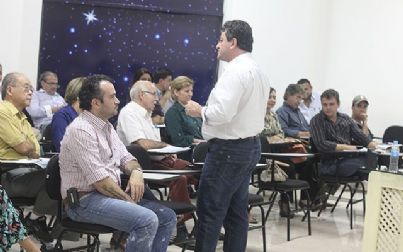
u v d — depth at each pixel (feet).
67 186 10.50
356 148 17.87
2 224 7.89
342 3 27.17
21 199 12.03
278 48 25.73
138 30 24.30
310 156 17.15
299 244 15.75
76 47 23.56
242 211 11.87
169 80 22.00
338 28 27.22
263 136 16.55
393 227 11.39
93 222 10.39
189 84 17.13
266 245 15.42
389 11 26.53
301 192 18.93
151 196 12.28
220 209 11.25
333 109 18.34
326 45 27.07
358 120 22.18
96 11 23.68
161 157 14.82
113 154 10.91
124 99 24.31
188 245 13.74
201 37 25.07
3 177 12.00
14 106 12.67
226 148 11.01
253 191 20.58
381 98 26.78
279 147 17.44
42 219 12.96
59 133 13.61
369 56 26.91
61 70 23.43
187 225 16.48
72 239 13.05
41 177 11.86
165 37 24.66
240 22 11.23
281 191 16.39
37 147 13.23
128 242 10.11
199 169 13.33
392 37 26.53
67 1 23.20
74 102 13.87
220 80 10.91
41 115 20.02
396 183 11.28
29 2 21.81
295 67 26.14
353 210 20.29
